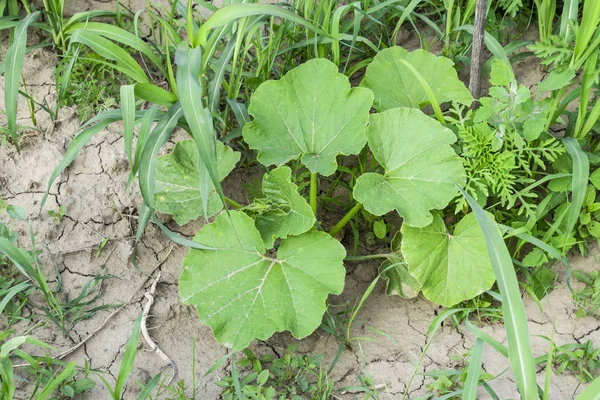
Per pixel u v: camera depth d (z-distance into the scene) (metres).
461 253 1.39
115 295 1.44
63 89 1.48
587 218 1.42
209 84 1.52
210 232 1.38
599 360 1.35
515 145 1.41
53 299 1.39
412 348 1.40
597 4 1.32
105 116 1.40
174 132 1.54
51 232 1.47
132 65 1.45
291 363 1.36
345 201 1.54
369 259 1.49
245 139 1.40
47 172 1.52
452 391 1.33
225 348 1.40
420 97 1.48
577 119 1.42
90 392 1.34
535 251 1.40
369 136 1.40
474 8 1.56
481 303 1.41
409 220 1.37
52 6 1.54
